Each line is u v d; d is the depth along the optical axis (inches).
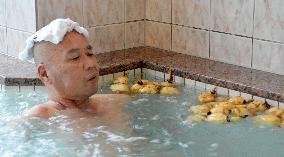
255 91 95.6
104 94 93.5
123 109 89.3
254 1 106.8
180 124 84.8
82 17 118.0
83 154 70.9
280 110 89.4
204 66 110.9
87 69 80.9
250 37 108.9
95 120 82.4
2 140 75.2
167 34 125.6
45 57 81.7
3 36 121.1
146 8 129.1
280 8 102.5
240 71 107.2
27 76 102.7
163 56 119.7
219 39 114.8
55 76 81.6
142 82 104.7
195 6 118.0
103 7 121.6
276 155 74.1
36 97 97.7
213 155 73.5
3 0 118.5
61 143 74.2
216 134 81.2
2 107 91.7
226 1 111.8
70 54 80.4
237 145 77.2
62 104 84.3
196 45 119.6
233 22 111.3
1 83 102.9
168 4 123.8
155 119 86.4
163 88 101.8
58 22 81.0
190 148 75.4
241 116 88.5
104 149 72.7
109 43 124.6
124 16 126.2
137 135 78.7
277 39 104.2
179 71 107.7
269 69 106.7
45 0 110.9
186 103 95.7
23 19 113.8
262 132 82.4
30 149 72.4
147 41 130.6
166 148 74.9
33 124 79.8
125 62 113.4
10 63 112.8
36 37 82.6
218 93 101.7
